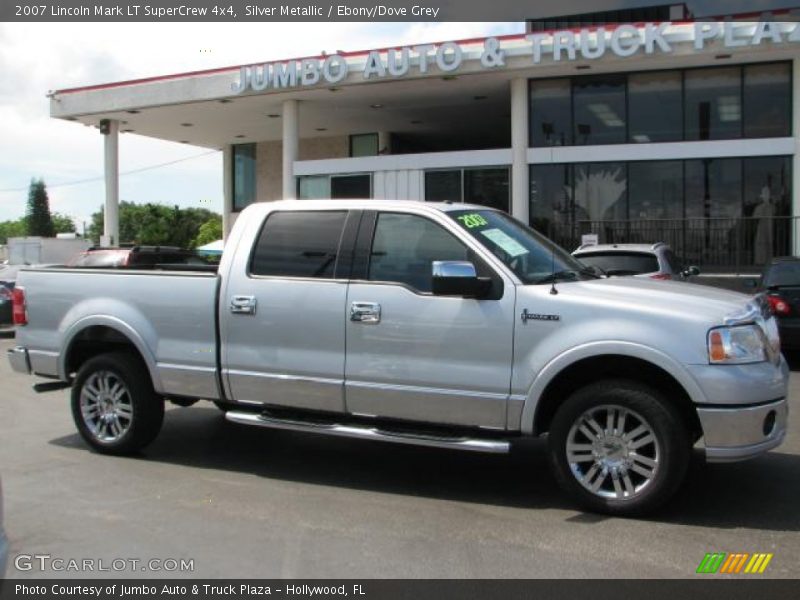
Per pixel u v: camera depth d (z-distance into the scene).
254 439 7.05
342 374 5.46
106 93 22.44
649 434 4.71
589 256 10.72
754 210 17.78
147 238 75.19
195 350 6.01
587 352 4.76
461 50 18.25
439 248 5.35
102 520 4.89
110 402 6.50
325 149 28.03
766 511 4.93
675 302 4.80
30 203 78.12
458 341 5.11
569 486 4.92
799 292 10.66
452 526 4.74
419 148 29.28
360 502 5.23
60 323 6.65
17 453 6.56
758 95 17.91
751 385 4.56
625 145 18.34
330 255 5.64
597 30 17.28
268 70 19.98
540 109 19.22
